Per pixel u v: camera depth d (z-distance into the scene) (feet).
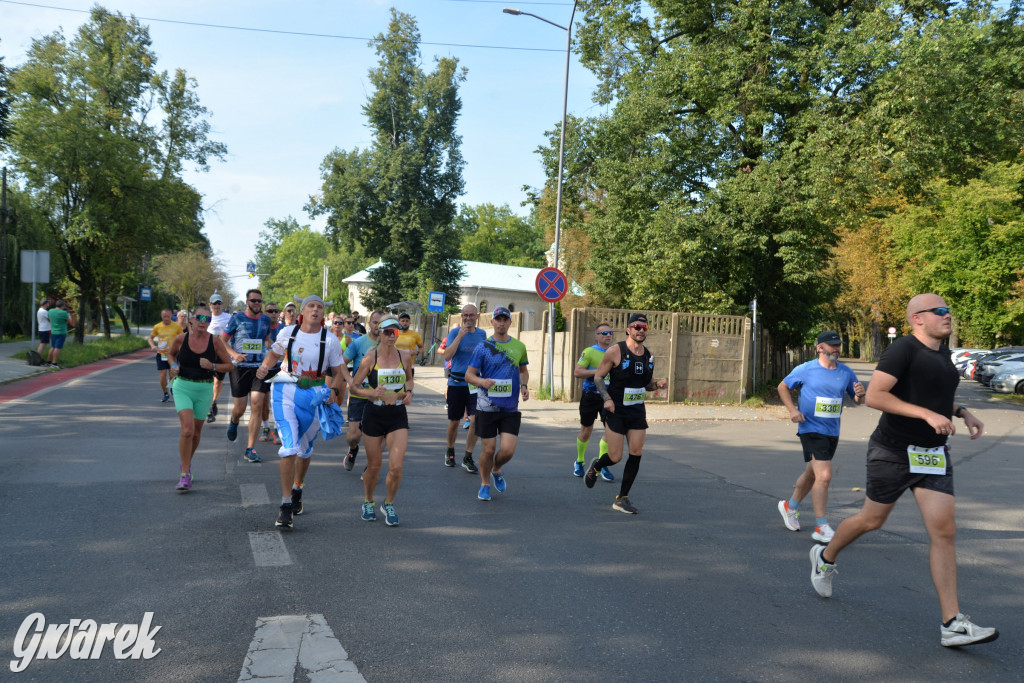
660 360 64.49
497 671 12.27
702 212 71.26
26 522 20.36
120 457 30.09
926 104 62.64
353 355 29.86
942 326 14.55
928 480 14.65
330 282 274.77
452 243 165.89
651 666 12.67
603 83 83.25
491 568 17.95
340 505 23.94
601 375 24.56
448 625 14.23
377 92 164.14
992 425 56.59
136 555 17.89
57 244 112.37
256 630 13.69
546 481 29.76
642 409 24.86
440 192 168.55
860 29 67.51
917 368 14.64
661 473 32.76
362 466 31.27
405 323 40.42
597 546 20.31
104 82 112.78
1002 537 22.81
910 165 63.93
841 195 65.98
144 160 120.26
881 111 64.13
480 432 25.57
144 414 43.04
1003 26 68.08
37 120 104.99
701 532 22.36
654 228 70.59
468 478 29.63
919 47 62.03
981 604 16.53
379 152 163.02
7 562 17.10
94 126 108.27
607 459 26.43
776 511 25.70
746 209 68.69
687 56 73.05
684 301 71.10
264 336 34.24
